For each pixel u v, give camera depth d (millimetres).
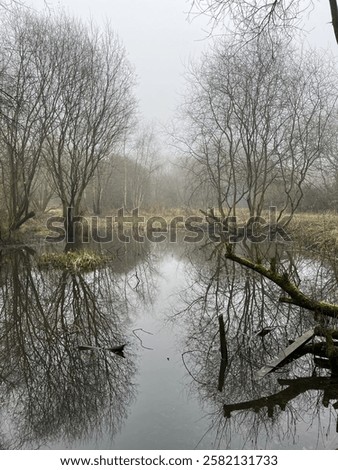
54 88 21531
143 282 13750
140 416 5258
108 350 7508
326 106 20156
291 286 6609
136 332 8594
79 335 8453
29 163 23281
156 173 53656
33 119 20844
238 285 12750
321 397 5613
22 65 19531
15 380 6469
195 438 4742
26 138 20766
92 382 6312
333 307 6430
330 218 19375
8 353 7555
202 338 8078
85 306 10727
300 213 26281
